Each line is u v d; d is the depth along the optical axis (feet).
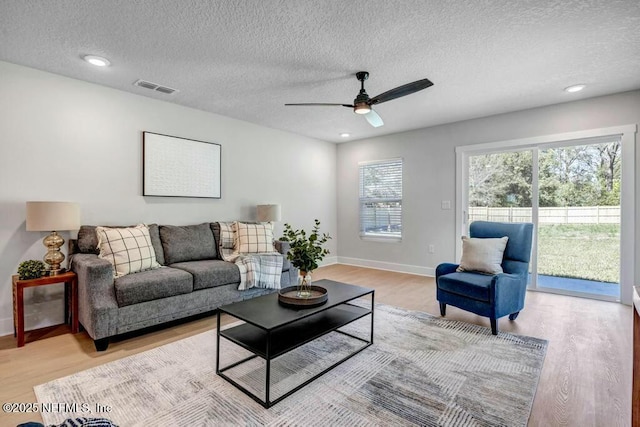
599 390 6.15
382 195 18.29
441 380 6.51
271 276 11.55
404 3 6.39
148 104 11.73
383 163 18.21
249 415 5.41
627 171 11.39
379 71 9.59
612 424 5.19
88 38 7.68
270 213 14.40
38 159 9.35
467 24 7.14
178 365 7.08
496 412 5.49
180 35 7.59
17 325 8.00
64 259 9.14
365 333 8.91
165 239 11.15
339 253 20.30
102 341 7.75
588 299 12.17
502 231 10.76
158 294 8.64
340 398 5.90
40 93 9.37
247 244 12.35
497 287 8.75
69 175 9.93
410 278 15.75
